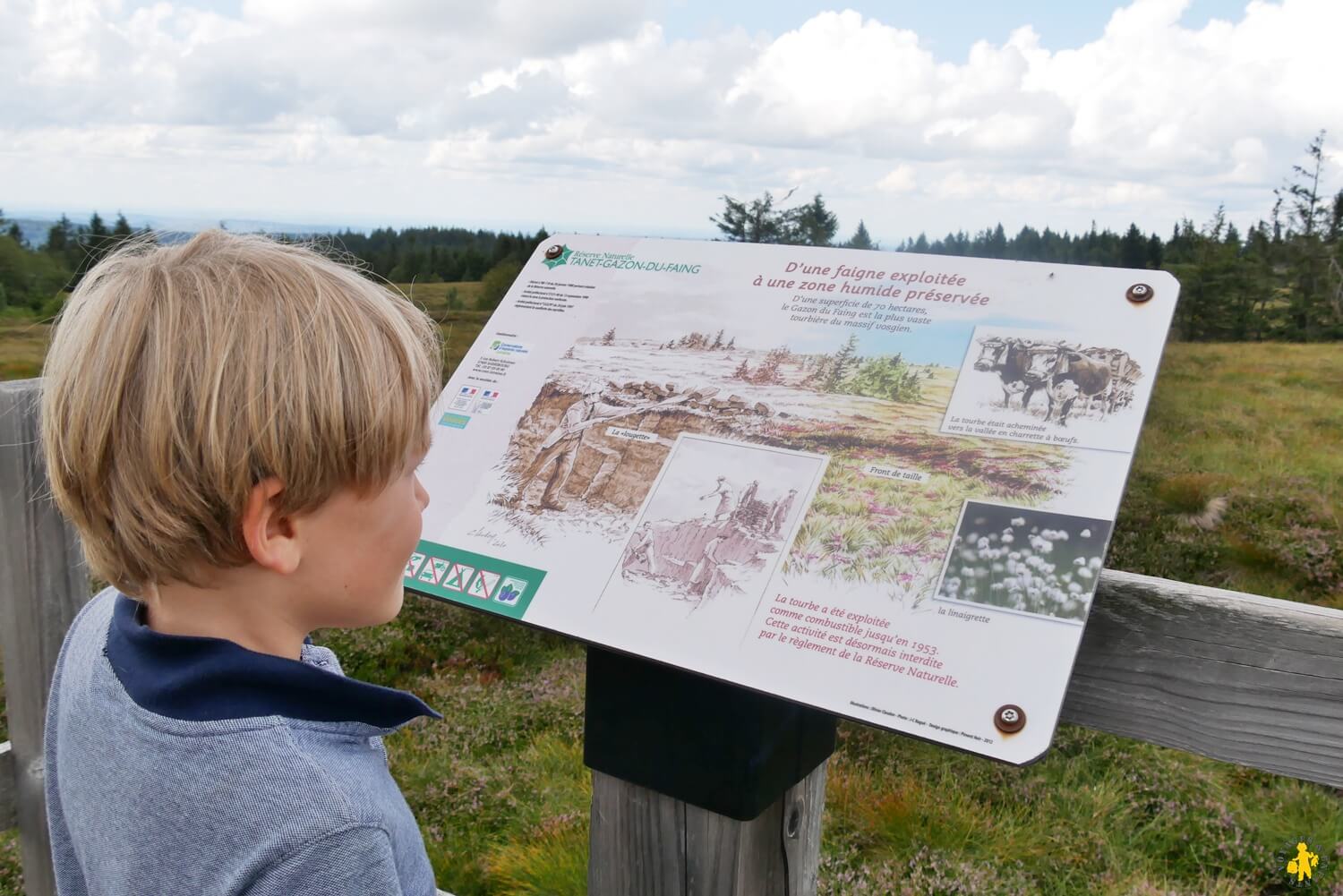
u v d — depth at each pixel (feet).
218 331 2.19
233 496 2.20
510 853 9.92
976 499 3.51
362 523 2.45
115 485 2.24
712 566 3.73
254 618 2.46
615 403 4.43
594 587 3.85
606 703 4.15
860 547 3.55
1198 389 33.99
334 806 2.17
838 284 4.43
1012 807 10.73
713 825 4.11
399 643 14.79
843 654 3.33
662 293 4.79
